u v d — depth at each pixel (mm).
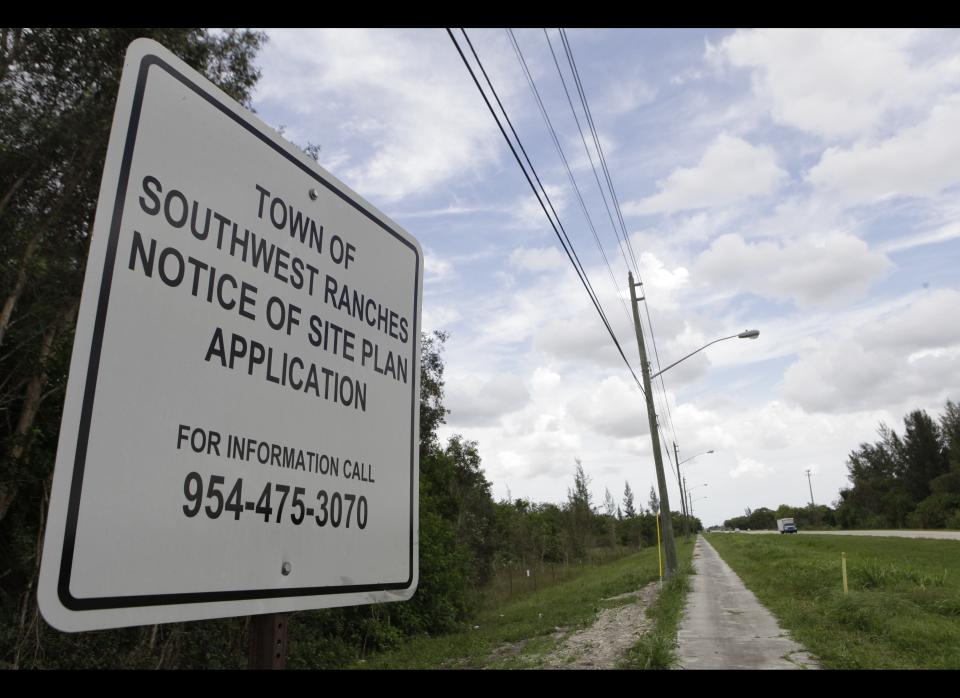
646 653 9281
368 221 2350
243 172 1822
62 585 1234
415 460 2398
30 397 9555
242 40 11633
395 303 2430
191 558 1493
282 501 1776
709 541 72250
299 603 1778
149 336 1478
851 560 21594
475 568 28062
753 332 20484
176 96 1649
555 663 9891
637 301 23703
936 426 80125
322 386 1998
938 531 56000
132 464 1396
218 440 1609
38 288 9742
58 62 9836
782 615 13164
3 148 9312
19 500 9789
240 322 1732
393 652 14273
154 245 1528
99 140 10070
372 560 2092
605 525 60188
